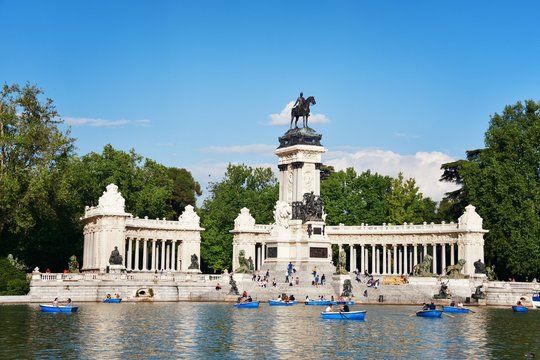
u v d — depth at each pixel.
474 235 160.62
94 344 70.50
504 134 168.25
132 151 188.38
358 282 142.12
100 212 156.62
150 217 186.50
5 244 151.75
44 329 80.81
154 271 164.38
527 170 163.38
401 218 189.88
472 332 84.50
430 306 105.69
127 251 177.25
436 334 82.12
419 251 194.75
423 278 138.12
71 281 125.69
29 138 133.38
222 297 133.12
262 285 137.00
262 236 179.50
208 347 70.25
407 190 193.12
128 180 184.25
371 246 184.00
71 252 168.75
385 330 85.12
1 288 122.94
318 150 163.00
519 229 154.50
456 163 188.12
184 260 173.00
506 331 85.88
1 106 135.25
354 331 83.62
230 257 189.88
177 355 65.69
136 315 98.56
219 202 195.62
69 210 163.75
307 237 153.50
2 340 72.19
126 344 70.94
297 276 145.88
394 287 137.00
